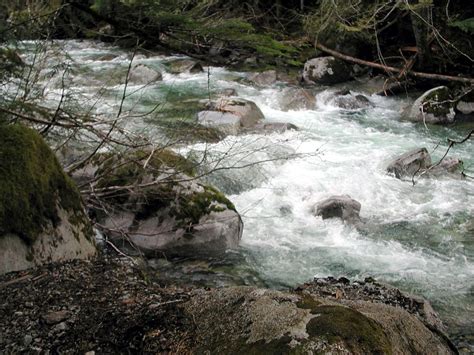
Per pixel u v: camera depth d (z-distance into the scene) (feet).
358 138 33.37
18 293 11.71
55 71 18.99
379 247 20.17
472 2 44.45
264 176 25.79
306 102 40.06
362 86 45.57
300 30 39.91
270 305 9.48
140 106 34.78
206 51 15.72
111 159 19.75
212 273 17.90
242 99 36.04
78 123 16.89
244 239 20.56
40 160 13.78
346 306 9.97
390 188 25.53
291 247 20.07
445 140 33.12
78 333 10.41
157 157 19.53
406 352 9.34
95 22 15.43
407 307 14.39
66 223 14.03
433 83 43.96
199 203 19.26
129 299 11.89
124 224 19.02
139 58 51.72
